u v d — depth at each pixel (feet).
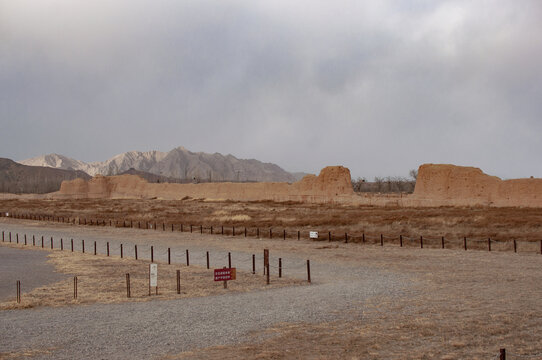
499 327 36.47
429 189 244.42
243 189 339.77
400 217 161.89
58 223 190.19
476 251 93.91
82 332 37.58
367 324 38.32
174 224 167.94
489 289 53.62
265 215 193.98
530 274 64.69
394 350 31.58
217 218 182.09
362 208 233.14
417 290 54.08
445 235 115.14
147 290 58.54
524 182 212.43
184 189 386.93
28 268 79.71
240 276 69.92
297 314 42.42
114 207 280.31
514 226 124.77
